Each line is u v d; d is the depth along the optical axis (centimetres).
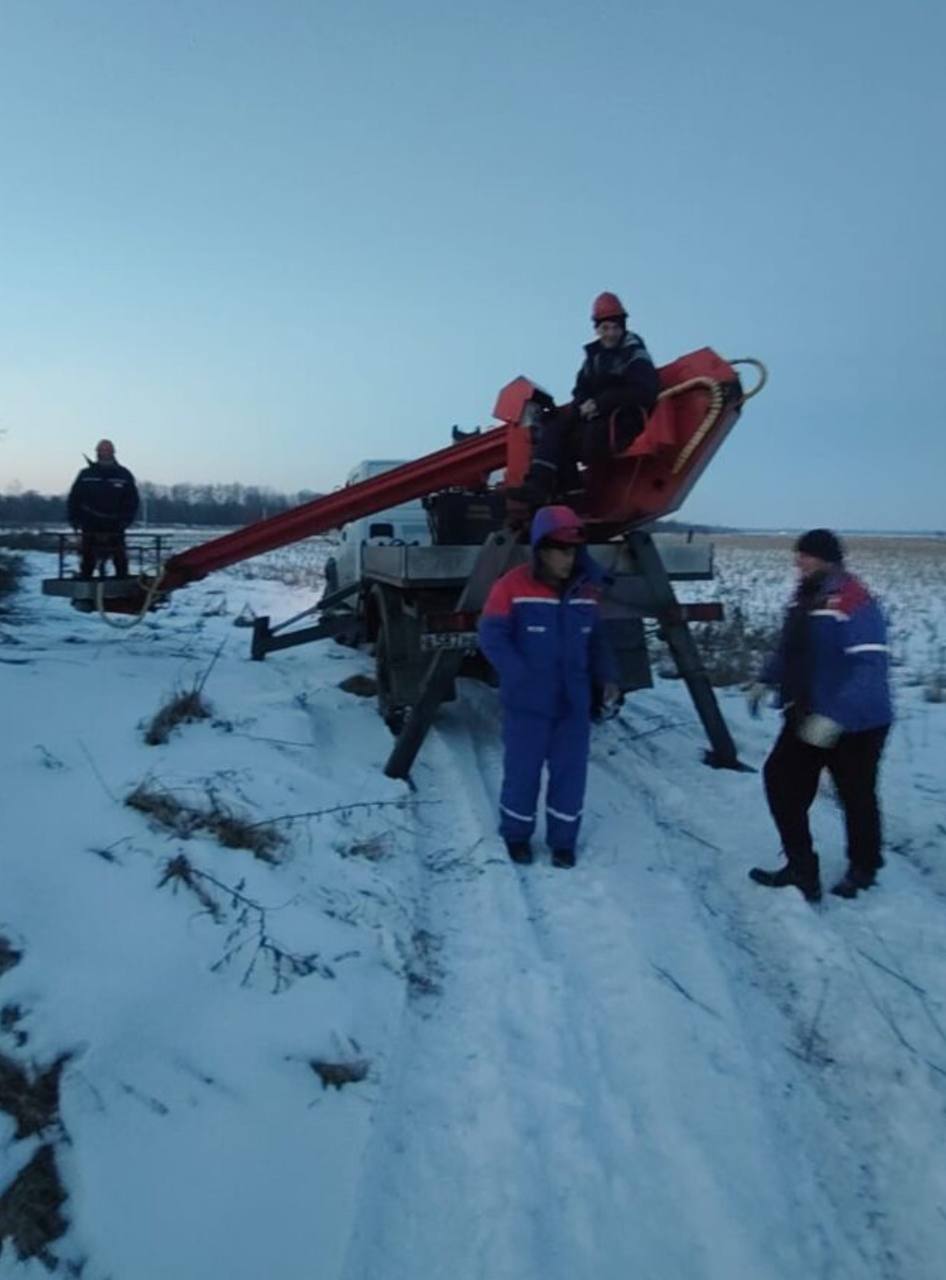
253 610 1677
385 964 389
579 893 471
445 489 855
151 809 480
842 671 440
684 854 527
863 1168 300
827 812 582
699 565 715
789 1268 258
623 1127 309
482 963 401
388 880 464
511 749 504
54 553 3139
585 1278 253
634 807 593
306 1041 330
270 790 535
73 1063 299
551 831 505
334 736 712
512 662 493
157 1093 296
